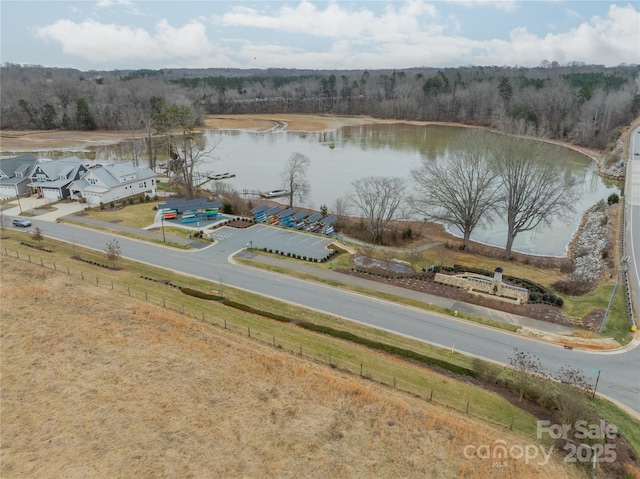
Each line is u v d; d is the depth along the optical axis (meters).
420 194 69.25
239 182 82.31
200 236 50.19
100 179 62.72
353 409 22.97
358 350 28.62
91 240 48.38
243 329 30.50
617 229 50.81
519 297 36.69
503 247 53.97
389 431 21.61
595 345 30.02
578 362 28.14
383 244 52.88
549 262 48.72
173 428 21.48
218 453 20.12
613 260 43.44
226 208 59.16
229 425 21.73
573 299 37.81
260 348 28.11
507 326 32.34
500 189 59.00
